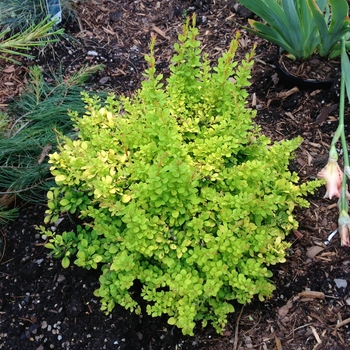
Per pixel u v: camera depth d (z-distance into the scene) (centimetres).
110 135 173
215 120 170
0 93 239
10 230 192
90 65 256
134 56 263
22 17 258
